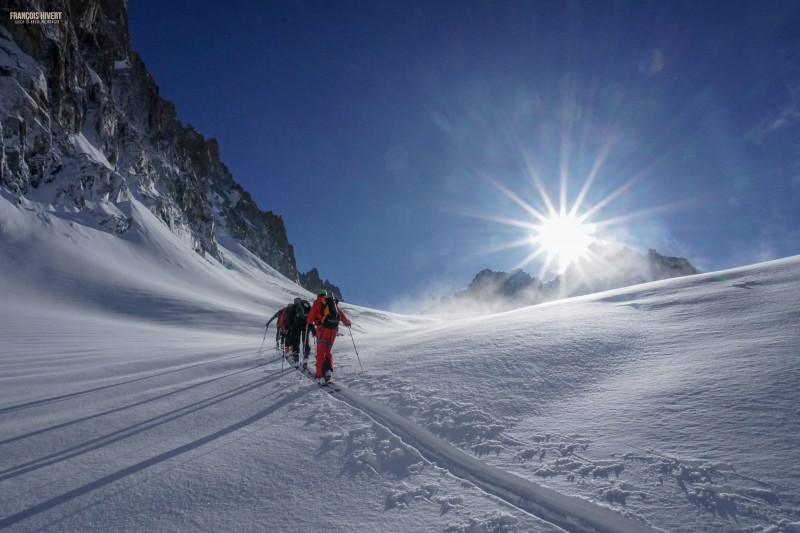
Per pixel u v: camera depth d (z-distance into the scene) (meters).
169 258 51.97
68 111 55.09
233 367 8.56
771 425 3.43
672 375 4.86
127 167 70.50
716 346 5.55
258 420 5.07
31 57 50.88
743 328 6.09
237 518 2.98
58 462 3.92
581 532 2.63
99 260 40.09
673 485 2.93
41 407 5.67
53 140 50.19
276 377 7.44
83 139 58.16
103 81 75.50
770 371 4.38
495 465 3.54
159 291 35.19
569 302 11.35
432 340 8.94
